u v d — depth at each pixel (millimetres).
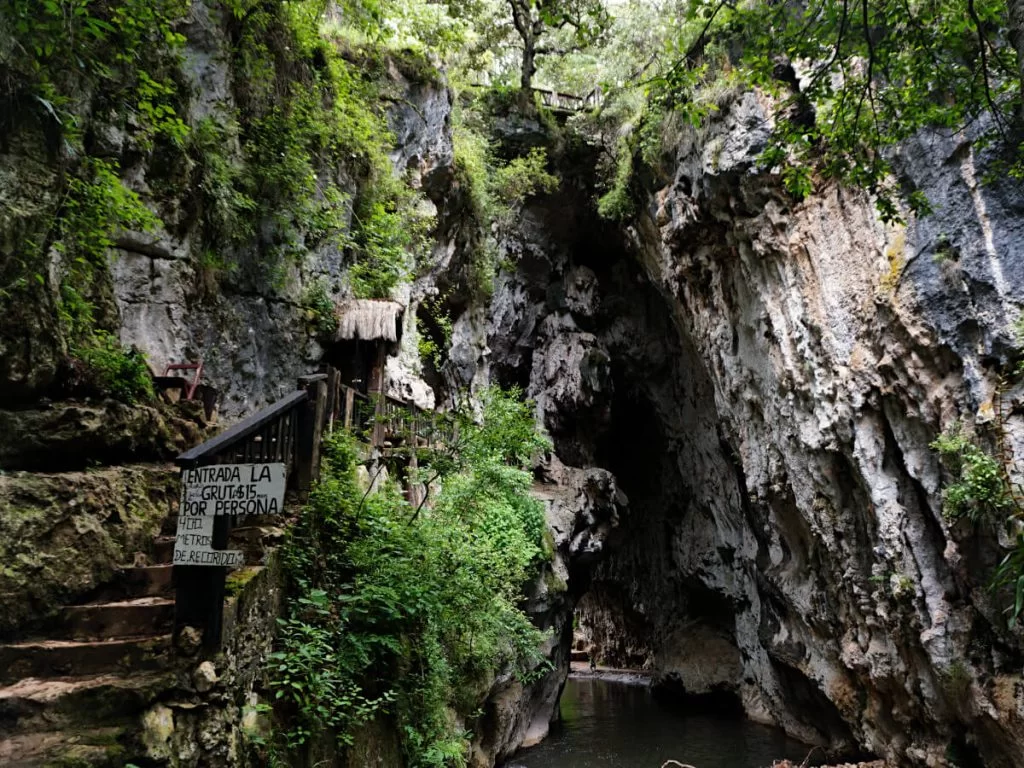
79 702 3428
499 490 11664
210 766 3650
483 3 18469
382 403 9125
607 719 19094
